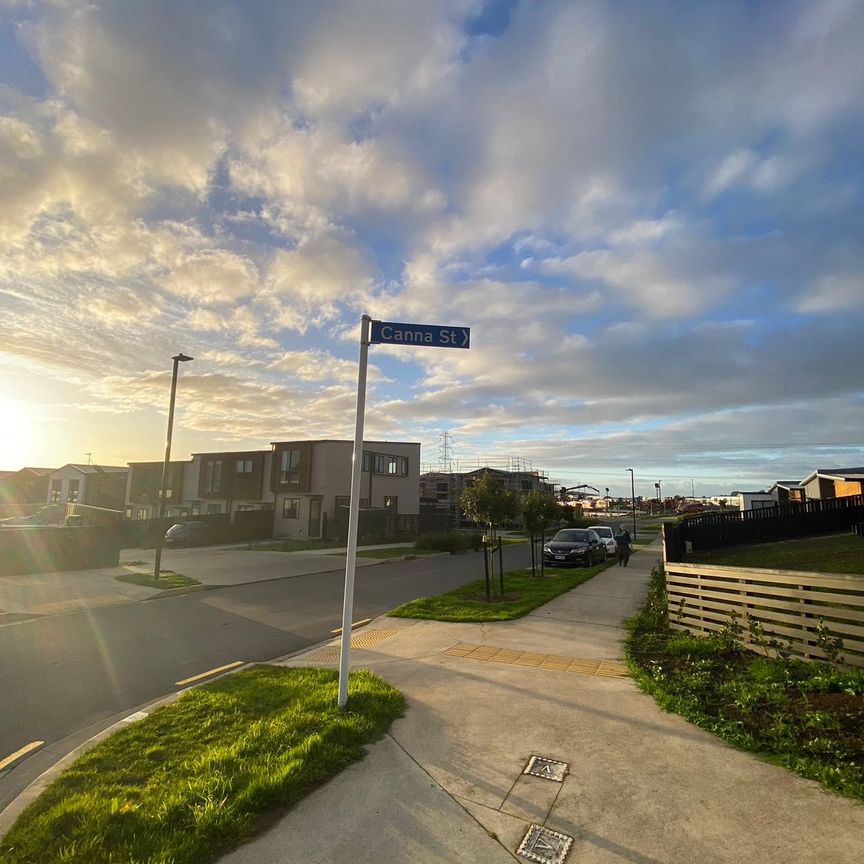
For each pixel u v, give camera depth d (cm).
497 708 530
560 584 1427
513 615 993
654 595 1135
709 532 2023
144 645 888
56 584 1534
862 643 561
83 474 5078
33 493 5456
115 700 629
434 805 362
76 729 545
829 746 414
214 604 1270
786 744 423
